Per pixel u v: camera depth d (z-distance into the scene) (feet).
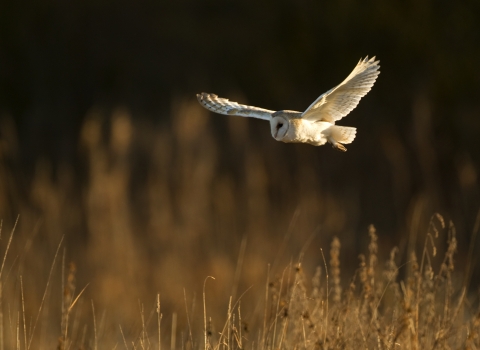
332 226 46.42
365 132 59.62
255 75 70.44
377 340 18.74
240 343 18.62
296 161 54.70
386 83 62.95
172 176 46.60
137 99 72.28
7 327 25.59
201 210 43.45
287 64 69.72
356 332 19.22
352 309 20.03
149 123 59.98
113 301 34.47
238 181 50.96
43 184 43.91
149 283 37.35
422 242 41.78
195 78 72.13
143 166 49.93
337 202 51.65
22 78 73.77
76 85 74.59
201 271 37.58
